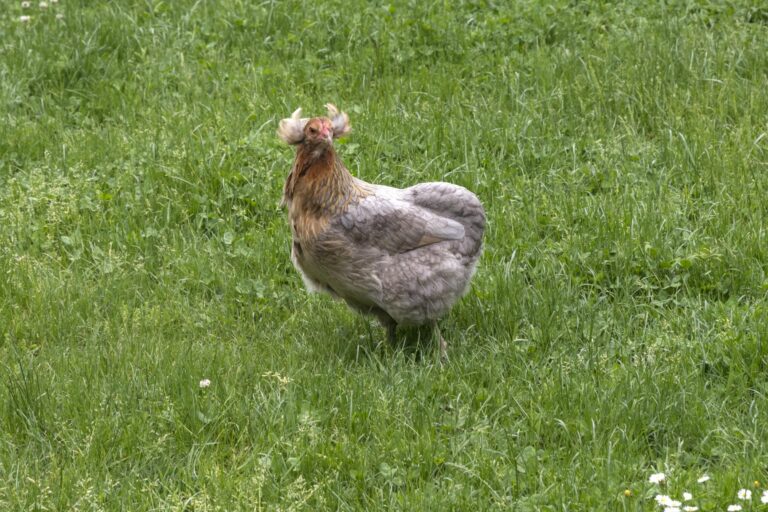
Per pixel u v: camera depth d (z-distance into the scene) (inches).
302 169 298.2
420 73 471.8
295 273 362.0
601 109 441.4
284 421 279.9
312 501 256.1
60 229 383.2
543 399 286.7
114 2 536.4
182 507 248.2
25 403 284.0
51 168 412.2
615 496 244.8
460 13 520.7
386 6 525.7
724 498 244.4
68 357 308.7
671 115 426.3
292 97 454.0
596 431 273.0
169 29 513.3
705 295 338.3
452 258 304.8
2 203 393.7
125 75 483.2
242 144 416.8
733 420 277.9
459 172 402.3
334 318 339.0
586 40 494.0
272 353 315.3
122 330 328.2
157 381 293.6
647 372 290.2
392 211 299.9
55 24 507.5
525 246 359.3
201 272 358.3
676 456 260.4
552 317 324.5
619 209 371.9
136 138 427.8
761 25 493.0
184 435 277.9
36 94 472.1
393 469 261.4
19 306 341.1
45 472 265.1
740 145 406.0
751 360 299.3
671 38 481.1
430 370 302.0
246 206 392.2
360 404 284.0
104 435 272.4
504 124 428.5
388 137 427.2
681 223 369.1
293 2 527.8
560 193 385.4
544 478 257.4
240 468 263.3
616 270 348.2
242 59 496.1
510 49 492.1
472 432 273.4
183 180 395.5
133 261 365.4
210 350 313.3
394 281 300.5
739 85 445.4
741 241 352.2
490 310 330.6
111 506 251.1
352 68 480.4
